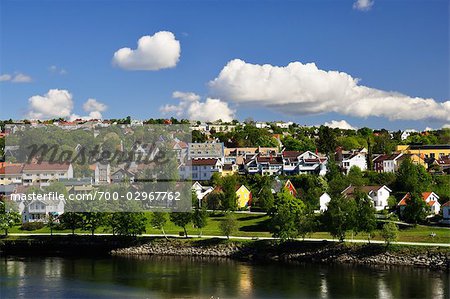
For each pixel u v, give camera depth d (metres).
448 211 147.25
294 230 136.38
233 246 140.75
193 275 115.44
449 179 194.00
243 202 186.50
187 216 150.50
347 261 127.00
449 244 126.75
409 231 141.75
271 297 95.69
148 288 103.69
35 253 148.62
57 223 171.12
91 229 160.75
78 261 135.00
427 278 108.12
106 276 115.50
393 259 123.56
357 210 135.00
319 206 173.50
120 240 153.25
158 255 143.12
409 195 158.38
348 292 98.12
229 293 99.12
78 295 98.38
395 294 96.06
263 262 130.00
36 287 104.94
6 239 158.88
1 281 110.81
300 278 110.69
